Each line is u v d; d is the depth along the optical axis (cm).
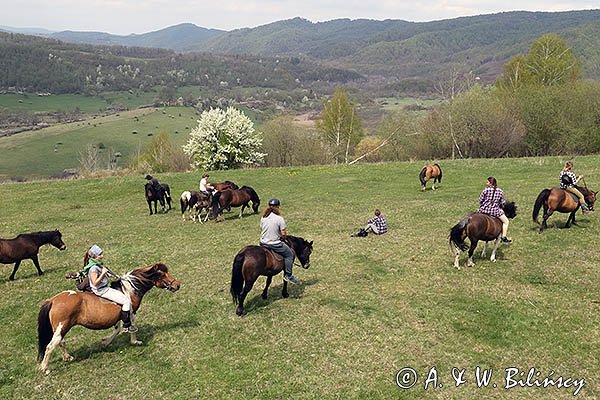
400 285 1373
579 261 1466
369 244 1817
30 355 1071
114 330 1082
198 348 1074
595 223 1847
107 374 977
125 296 1038
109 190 3541
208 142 5191
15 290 1499
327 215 2408
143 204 3117
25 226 2545
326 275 1501
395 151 6706
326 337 1089
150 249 1938
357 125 6981
